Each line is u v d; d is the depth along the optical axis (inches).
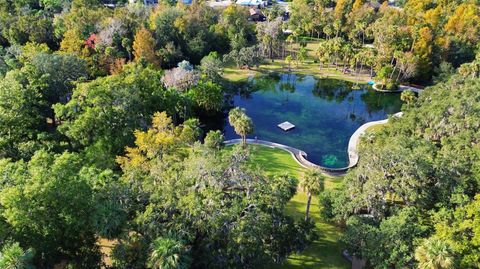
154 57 3949.3
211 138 2501.2
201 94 3353.8
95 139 2309.3
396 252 1489.9
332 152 2962.6
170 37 4370.1
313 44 5255.9
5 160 1609.3
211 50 4719.5
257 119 3501.5
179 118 3230.8
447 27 4522.6
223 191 1616.6
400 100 3868.1
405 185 1812.3
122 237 1526.8
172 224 1492.4
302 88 4136.3
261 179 1705.2
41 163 1628.9
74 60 3090.6
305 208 2206.0
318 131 3292.3
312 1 5703.7
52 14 4867.1
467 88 2866.6
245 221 1470.2
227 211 1510.8
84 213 1525.6
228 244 1461.6
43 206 1433.3
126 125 2400.3
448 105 2650.1
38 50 3442.4
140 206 1608.0
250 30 5157.5
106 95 2390.5
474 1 5231.3
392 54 4062.5
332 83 4215.1
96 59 3609.7
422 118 2687.0
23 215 1368.1
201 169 1642.5
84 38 3961.6
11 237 1384.1
